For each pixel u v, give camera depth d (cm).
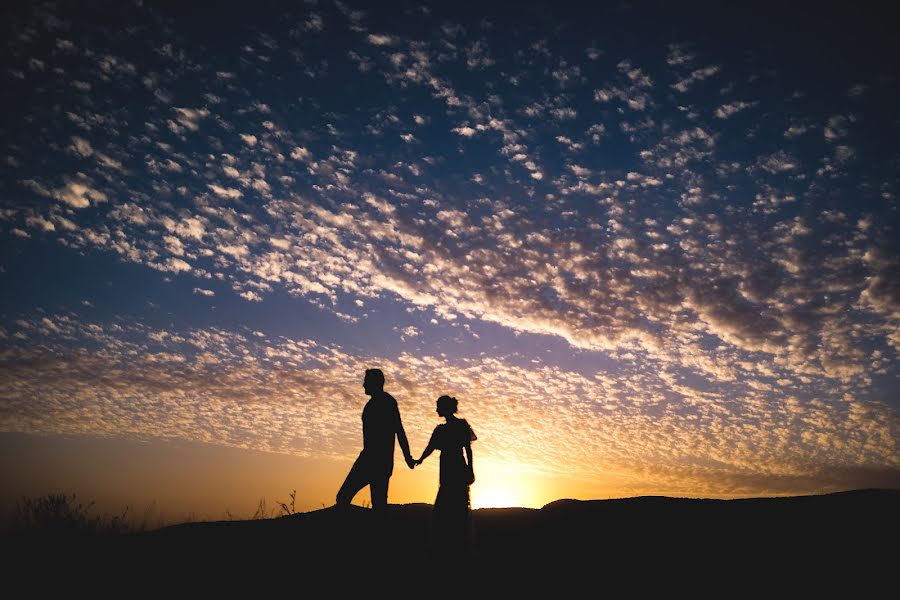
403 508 1116
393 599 673
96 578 745
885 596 670
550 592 712
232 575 748
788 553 823
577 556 859
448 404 871
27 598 679
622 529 979
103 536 945
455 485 826
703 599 682
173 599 668
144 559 820
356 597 675
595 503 1162
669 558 832
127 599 671
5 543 898
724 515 1020
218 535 920
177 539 904
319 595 679
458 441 849
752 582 730
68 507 972
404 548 854
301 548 842
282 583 718
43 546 882
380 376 849
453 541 797
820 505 1023
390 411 835
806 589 700
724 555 834
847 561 780
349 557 806
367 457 818
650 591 711
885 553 798
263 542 871
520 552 891
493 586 734
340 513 879
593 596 698
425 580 739
